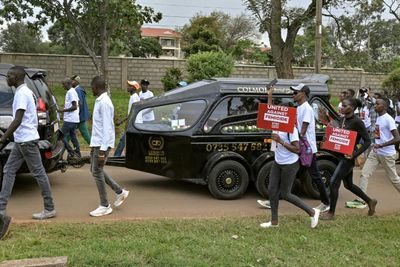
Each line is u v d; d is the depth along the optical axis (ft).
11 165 19.72
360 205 24.94
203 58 64.75
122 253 16.26
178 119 25.80
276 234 19.11
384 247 18.24
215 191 25.46
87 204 23.88
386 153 24.00
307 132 21.59
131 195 26.05
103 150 20.97
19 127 19.56
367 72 100.68
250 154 25.88
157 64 92.58
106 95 21.07
